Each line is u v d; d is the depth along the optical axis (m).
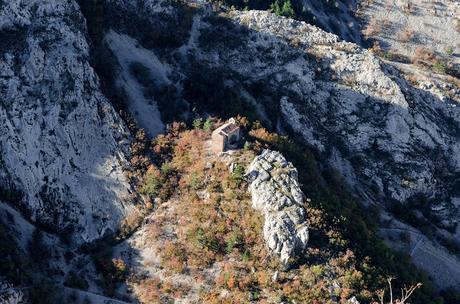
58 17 101.00
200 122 102.12
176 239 84.94
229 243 81.00
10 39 94.44
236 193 86.69
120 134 96.62
